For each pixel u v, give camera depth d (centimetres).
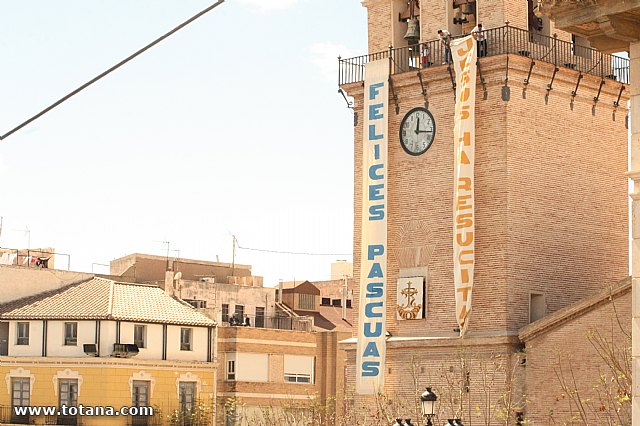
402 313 5656
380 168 5712
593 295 5025
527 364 5222
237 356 8306
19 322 7962
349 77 5934
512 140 5412
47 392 7819
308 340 8681
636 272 2566
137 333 7925
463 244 5397
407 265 5675
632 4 2559
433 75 5612
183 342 8094
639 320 2544
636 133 2616
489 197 5431
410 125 5719
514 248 5378
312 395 8388
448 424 3847
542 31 5703
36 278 8350
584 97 5716
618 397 4562
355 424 5741
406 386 5584
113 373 7744
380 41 5903
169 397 7944
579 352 5062
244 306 9450
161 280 9412
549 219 5525
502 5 5512
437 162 5612
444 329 5519
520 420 5191
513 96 5434
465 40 5447
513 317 5338
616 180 5825
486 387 5303
